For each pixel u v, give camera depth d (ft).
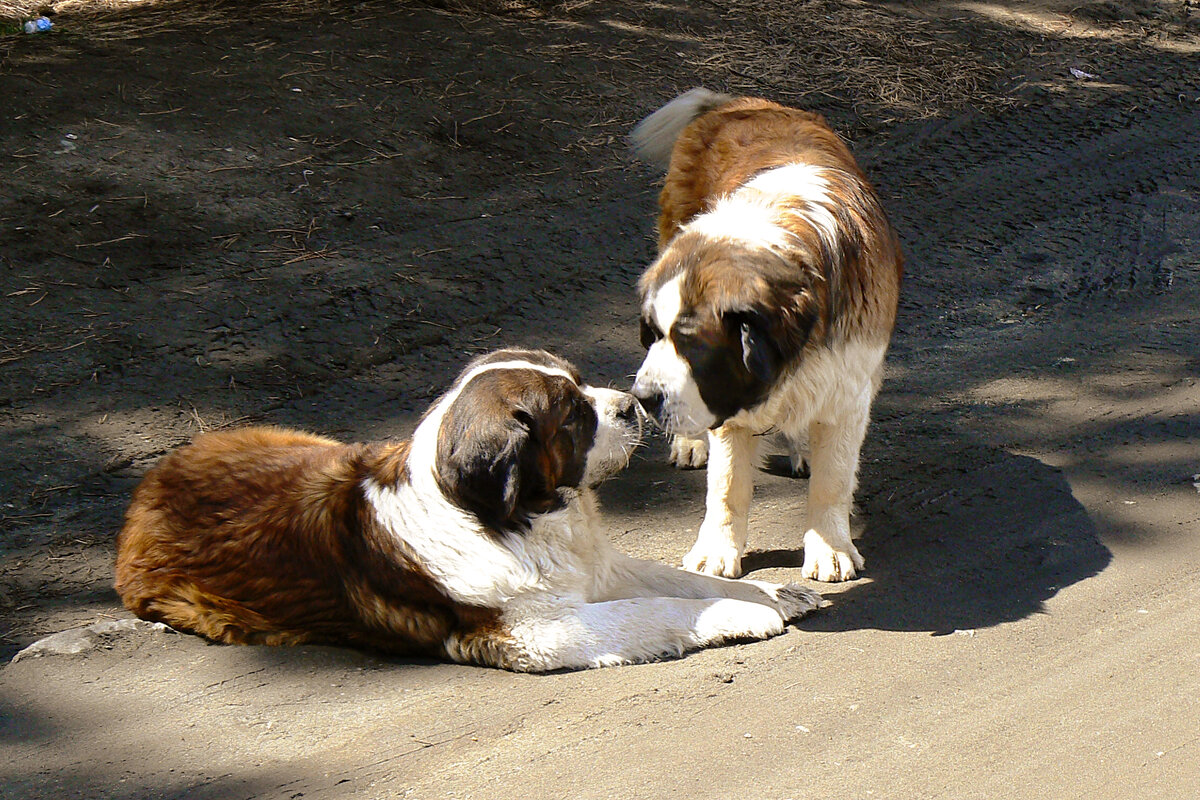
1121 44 41.06
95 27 34.01
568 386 13.98
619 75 34.63
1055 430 19.86
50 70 30.01
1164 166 31.91
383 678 13.55
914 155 32.12
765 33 39.17
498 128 30.78
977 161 31.96
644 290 14.07
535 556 13.80
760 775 11.53
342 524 13.99
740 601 14.39
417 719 12.59
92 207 25.02
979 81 37.01
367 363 21.68
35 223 24.22
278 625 14.10
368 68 32.53
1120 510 17.17
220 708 12.77
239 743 12.15
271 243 25.02
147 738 12.21
